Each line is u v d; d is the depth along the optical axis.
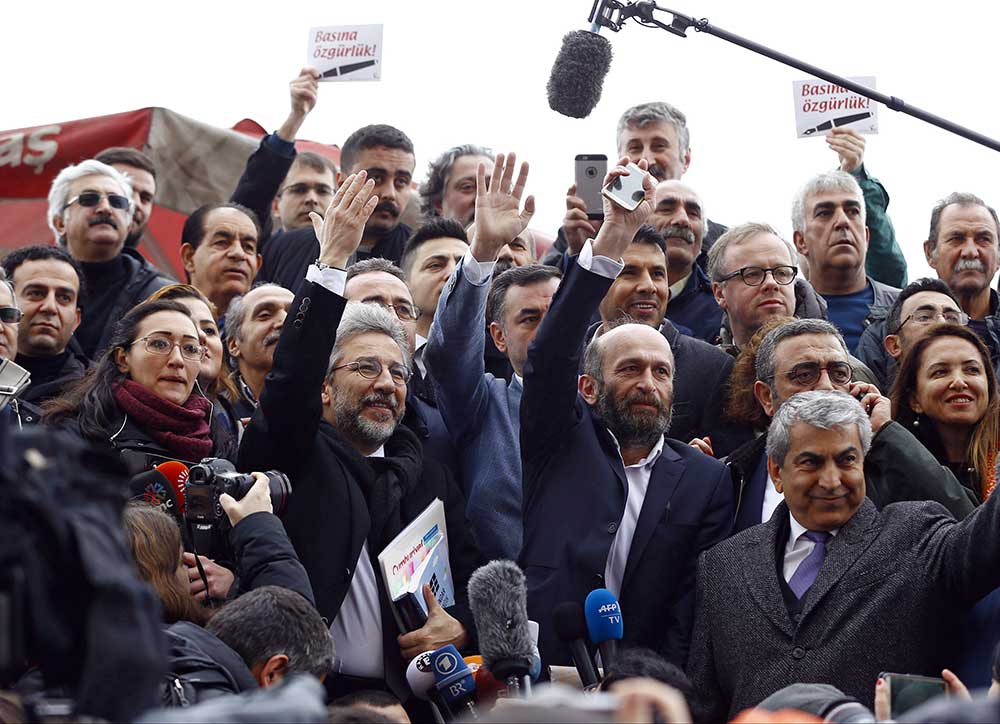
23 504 3.18
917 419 7.18
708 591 6.19
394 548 6.12
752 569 6.10
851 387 6.92
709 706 6.07
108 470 3.37
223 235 8.54
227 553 5.83
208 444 6.52
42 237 10.71
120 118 11.01
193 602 5.45
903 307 8.07
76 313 7.66
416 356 7.40
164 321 6.59
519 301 7.43
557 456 6.71
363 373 6.46
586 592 6.42
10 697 3.45
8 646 3.10
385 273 7.56
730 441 7.37
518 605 5.47
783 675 5.83
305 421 6.17
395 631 6.16
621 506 6.59
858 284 8.88
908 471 6.50
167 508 6.04
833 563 5.95
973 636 5.84
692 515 6.57
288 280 9.05
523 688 5.38
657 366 6.77
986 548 5.67
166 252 10.95
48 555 3.17
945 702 3.09
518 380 7.16
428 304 8.08
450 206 9.43
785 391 6.93
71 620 3.18
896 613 5.83
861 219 8.88
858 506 6.08
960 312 8.04
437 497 6.51
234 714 2.96
